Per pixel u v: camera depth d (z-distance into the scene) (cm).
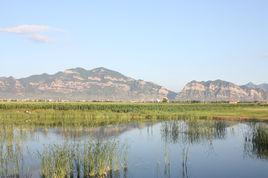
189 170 2716
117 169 2627
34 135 4431
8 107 8725
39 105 9825
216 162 2994
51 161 2361
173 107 10394
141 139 4281
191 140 4194
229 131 5038
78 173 2425
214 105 12581
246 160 3080
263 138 3572
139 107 9856
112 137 4400
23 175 2461
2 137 3841
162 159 3066
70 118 6353
